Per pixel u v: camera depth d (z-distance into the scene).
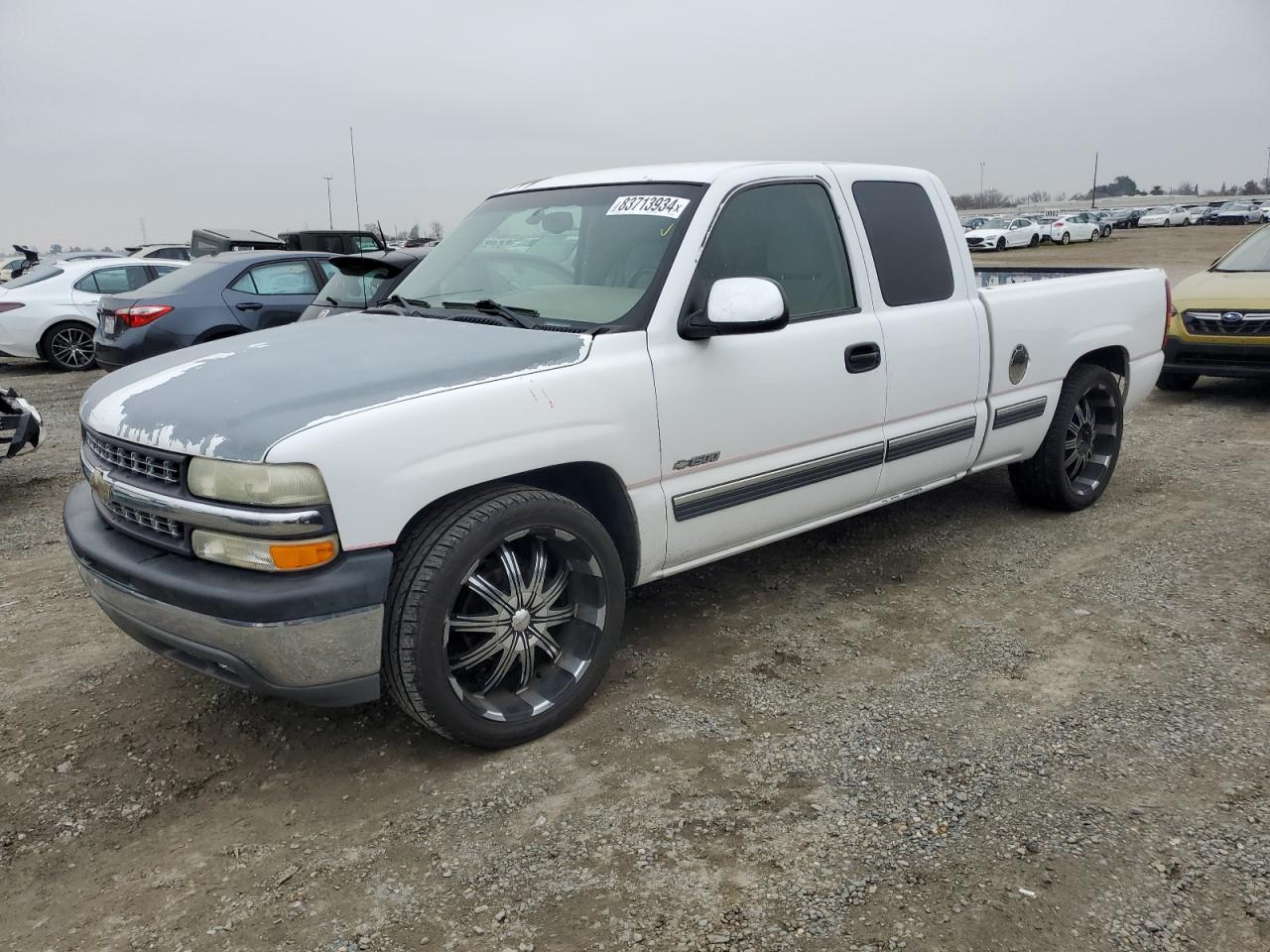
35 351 12.41
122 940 2.29
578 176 4.18
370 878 2.49
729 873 2.46
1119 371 5.50
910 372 4.11
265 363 3.08
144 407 2.94
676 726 3.18
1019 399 4.73
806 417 3.73
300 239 17.44
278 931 2.31
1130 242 42.00
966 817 2.64
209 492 2.63
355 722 3.29
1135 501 5.55
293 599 2.56
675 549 3.46
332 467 2.56
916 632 3.87
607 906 2.35
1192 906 2.28
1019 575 4.44
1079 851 2.49
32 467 7.18
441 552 2.75
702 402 3.38
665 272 3.36
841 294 3.93
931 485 4.48
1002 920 2.26
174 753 3.13
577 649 3.23
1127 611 4.00
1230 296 8.24
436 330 3.36
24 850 2.64
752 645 3.79
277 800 2.86
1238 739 2.99
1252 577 4.32
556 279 3.66
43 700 3.48
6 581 4.74
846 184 4.02
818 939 2.22
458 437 2.77
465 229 4.26
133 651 3.89
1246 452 6.62
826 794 2.78
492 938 2.26
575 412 3.03
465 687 3.05
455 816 2.74
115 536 3.00
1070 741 3.01
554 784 2.88
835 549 4.84
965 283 4.45
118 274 12.97
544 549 3.11
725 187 3.57
